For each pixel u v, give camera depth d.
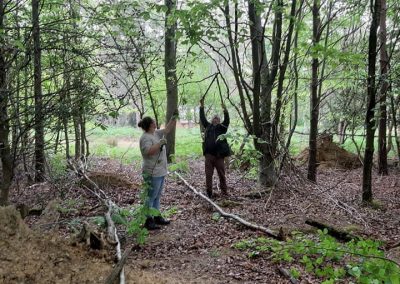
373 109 7.88
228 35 8.37
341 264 4.29
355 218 7.31
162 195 8.97
